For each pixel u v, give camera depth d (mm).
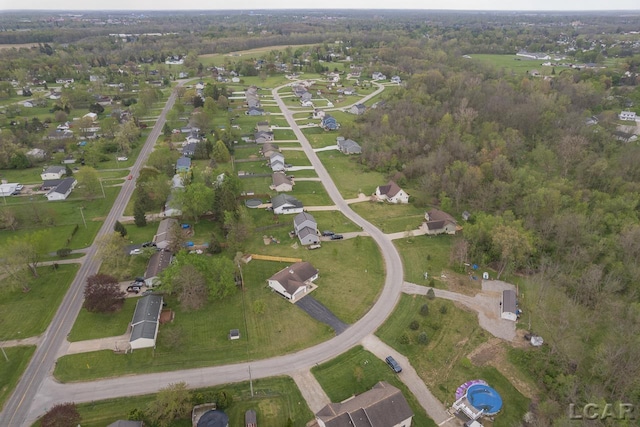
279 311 72250
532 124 149500
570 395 55656
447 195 111188
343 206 110188
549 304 74125
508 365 62531
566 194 103812
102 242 80688
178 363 61469
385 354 63875
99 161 137375
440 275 82562
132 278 80312
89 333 66438
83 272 82062
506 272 82875
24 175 127750
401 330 68625
